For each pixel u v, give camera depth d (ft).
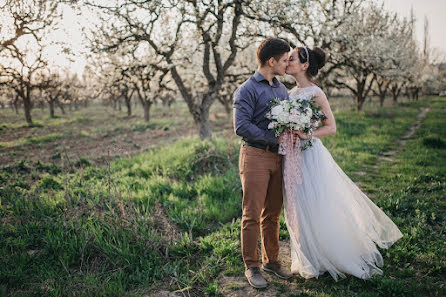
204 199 13.76
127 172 20.02
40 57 27.14
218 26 21.20
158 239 9.76
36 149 35.78
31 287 7.72
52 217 11.69
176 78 26.43
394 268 8.11
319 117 7.62
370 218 8.39
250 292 7.54
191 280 8.07
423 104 76.18
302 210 7.67
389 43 33.32
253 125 7.22
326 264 7.67
